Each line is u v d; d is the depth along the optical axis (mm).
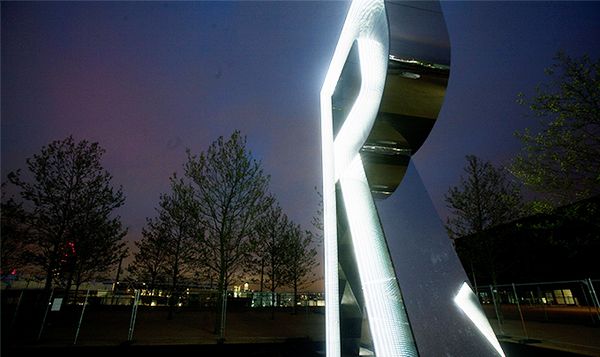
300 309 20047
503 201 12852
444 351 1860
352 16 3064
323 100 3955
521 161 7176
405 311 1968
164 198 15398
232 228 12453
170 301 14070
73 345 7957
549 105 6523
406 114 2494
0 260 10711
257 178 13008
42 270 11633
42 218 11562
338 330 3088
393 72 2318
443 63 2344
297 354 7922
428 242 2303
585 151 6238
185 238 14359
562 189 6691
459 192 15039
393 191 2605
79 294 15539
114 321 12531
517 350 8156
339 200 3330
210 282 13891
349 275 3316
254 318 15531
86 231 12141
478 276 15836
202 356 7742
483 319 2049
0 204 10742
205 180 12602
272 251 18438
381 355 2068
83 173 12461
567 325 11742
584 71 6195
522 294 15914
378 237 2412
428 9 2457
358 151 2818
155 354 7789
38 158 11758
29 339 8406
